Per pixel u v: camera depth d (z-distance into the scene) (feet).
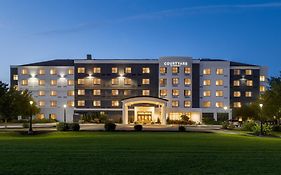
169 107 340.39
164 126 254.06
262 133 178.29
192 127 249.75
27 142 111.86
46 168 58.49
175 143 107.34
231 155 76.54
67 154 76.38
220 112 338.13
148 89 346.54
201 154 77.82
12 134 170.40
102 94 350.64
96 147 92.68
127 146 95.91
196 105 344.28
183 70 344.90
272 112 203.72
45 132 178.81
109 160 67.15
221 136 152.76
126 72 349.61
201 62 347.36
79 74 352.69
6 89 204.85
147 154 76.95
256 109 293.43
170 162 65.05
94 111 348.59
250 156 75.10
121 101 315.99
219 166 61.26
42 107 352.08
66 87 354.13
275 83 209.15
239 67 353.72
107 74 351.25
